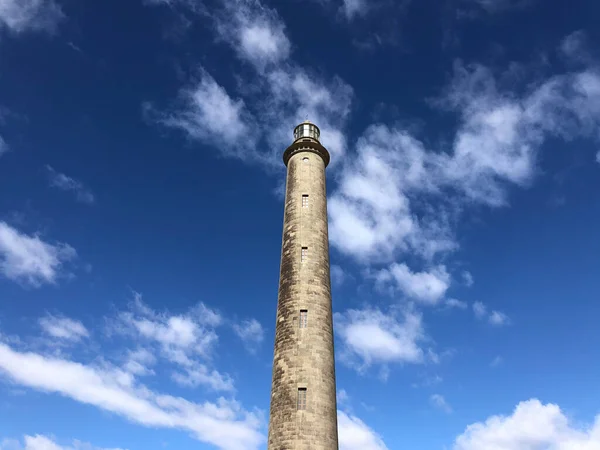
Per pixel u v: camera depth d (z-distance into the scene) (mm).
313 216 42094
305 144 46688
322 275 39375
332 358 36531
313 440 31859
